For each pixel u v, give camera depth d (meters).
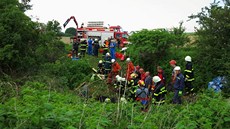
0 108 4.35
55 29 22.11
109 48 28.02
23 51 16.16
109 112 5.16
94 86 9.59
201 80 16.56
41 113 4.06
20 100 5.70
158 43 19.94
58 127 4.14
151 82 12.53
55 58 18.62
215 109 5.61
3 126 4.09
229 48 16.67
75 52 26.84
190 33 21.91
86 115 5.04
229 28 16.89
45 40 17.56
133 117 5.26
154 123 5.15
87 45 30.09
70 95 8.02
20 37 15.59
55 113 4.34
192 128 4.79
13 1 17.53
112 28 34.47
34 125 4.02
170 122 5.35
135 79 13.15
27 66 15.62
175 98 11.16
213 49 17.14
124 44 33.47
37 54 16.78
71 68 17.53
